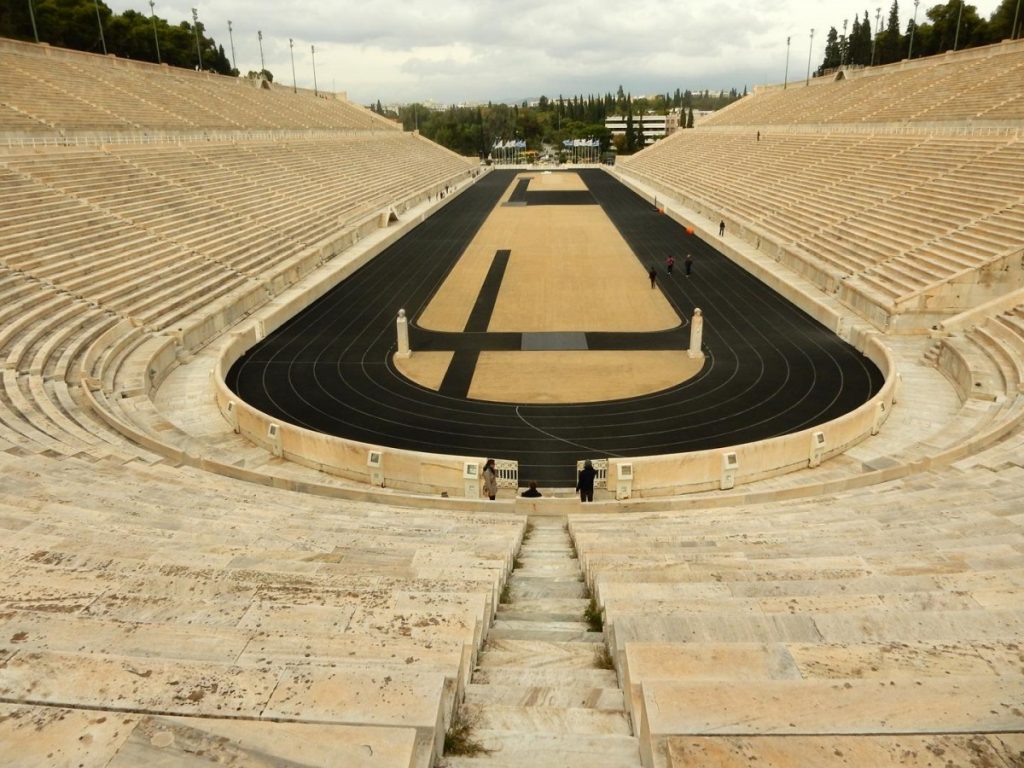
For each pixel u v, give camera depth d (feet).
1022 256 83.46
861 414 58.95
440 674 11.34
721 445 61.05
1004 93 150.71
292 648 13.60
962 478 41.68
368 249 144.46
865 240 114.62
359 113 364.17
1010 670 11.61
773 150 215.51
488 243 162.40
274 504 38.04
